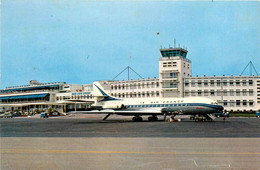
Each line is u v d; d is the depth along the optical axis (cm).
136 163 1259
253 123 4394
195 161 1286
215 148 1650
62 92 13138
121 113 5391
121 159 1346
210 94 9788
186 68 10362
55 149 1662
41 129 3469
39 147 1755
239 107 9588
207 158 1347
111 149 1645
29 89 14325
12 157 1414
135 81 11081
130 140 2098
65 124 4622
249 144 1823
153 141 2016
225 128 3316
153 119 5747
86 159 1354
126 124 4381
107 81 12269
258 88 9519
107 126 3928
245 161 1280
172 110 5316
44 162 1294
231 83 9688
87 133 2802
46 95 12650
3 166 1216
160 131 2939
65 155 1459
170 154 1459
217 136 2353
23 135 2636
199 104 5109
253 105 9506
